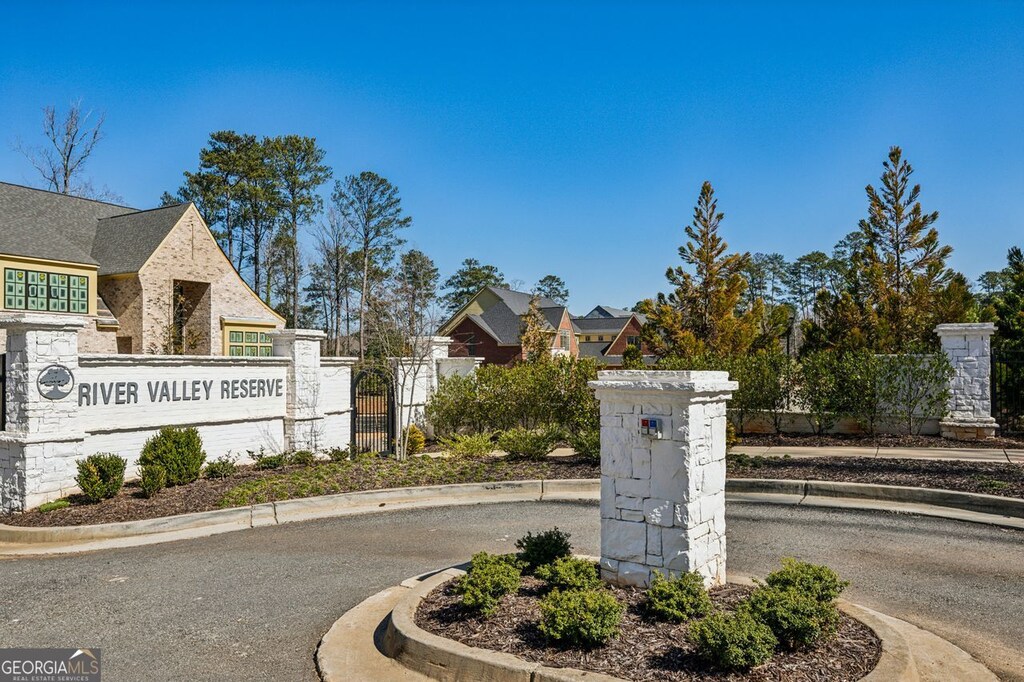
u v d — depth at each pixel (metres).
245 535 9.36
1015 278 20.42
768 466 11.91
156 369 12.94
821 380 15.89
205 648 5.57
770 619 4.57
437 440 18.28
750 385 16.39
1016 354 14.97
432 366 19.58
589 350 64.38
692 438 5.42
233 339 30.38
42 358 10.84
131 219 29.28
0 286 22.28
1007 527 8.53
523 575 6.16
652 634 4.80
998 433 14.86
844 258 78.38
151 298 26.83
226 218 49.88
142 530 9.63
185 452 11.91
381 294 25.61
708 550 5.65
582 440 13.45
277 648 5.55
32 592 7.11
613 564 5.77
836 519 9.16
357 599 6.69
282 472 12.95
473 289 78.69
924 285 21.47
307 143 50.53
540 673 4.35
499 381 18.16
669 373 5.72
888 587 6.50
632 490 5.68
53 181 40.44
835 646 4.64
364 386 18.56
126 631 5.96
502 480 11.98
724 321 23.34
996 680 4.55
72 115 40.53
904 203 24.44
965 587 6.47
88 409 11.80
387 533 9.24
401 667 5.01
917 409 15.27
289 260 52.62
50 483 10.84
